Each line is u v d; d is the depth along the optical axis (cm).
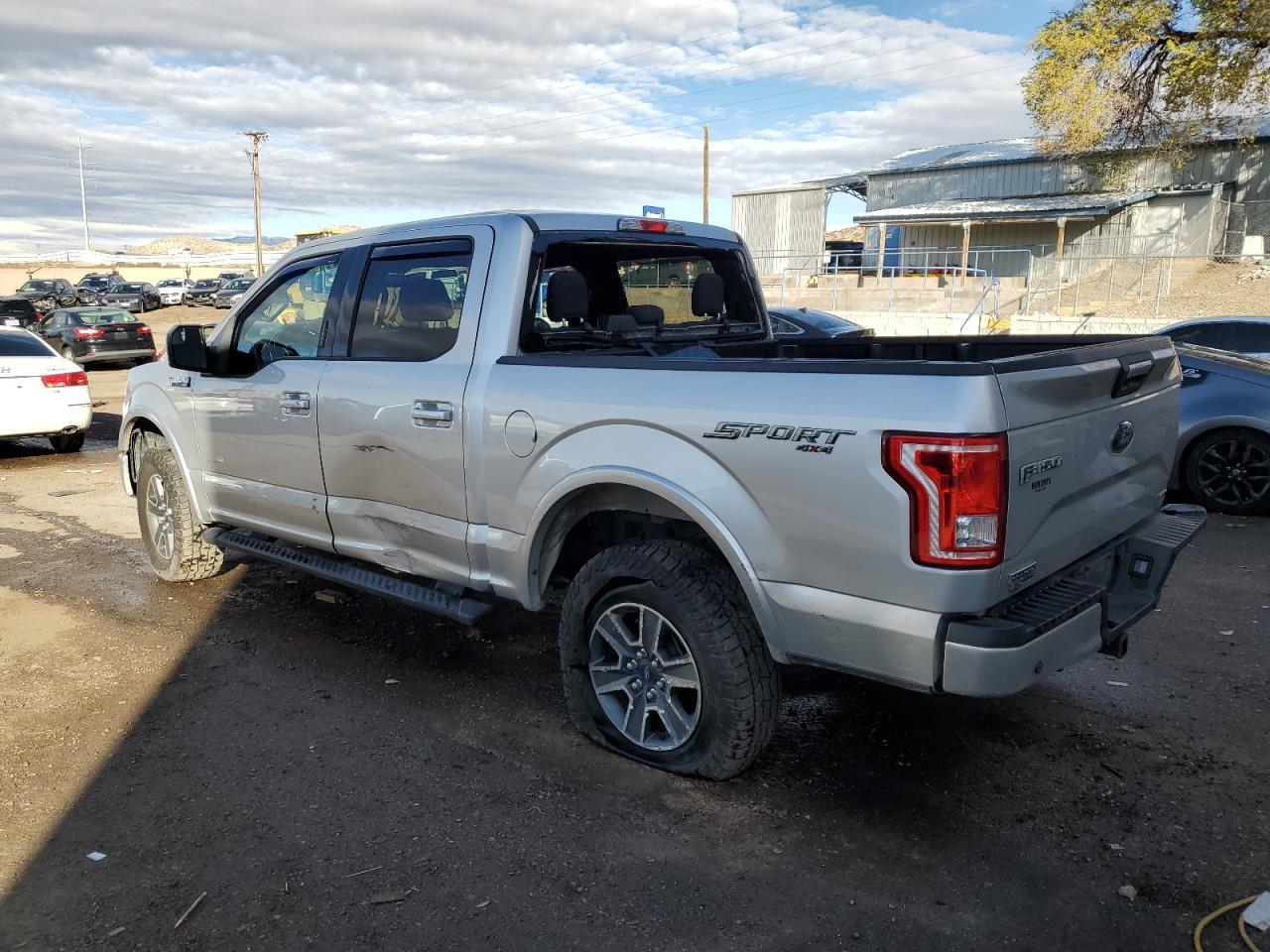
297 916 274
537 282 383
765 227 3953
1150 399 348
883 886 285
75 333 2161
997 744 372
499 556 373
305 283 464
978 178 3425
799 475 286
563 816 324
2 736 388
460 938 265
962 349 461
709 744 330
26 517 792
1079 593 294
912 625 271
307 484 454
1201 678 431
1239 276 2567
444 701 417
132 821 324
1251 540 662
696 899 279
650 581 333
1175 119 2533
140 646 486
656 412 319
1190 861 295
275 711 409
